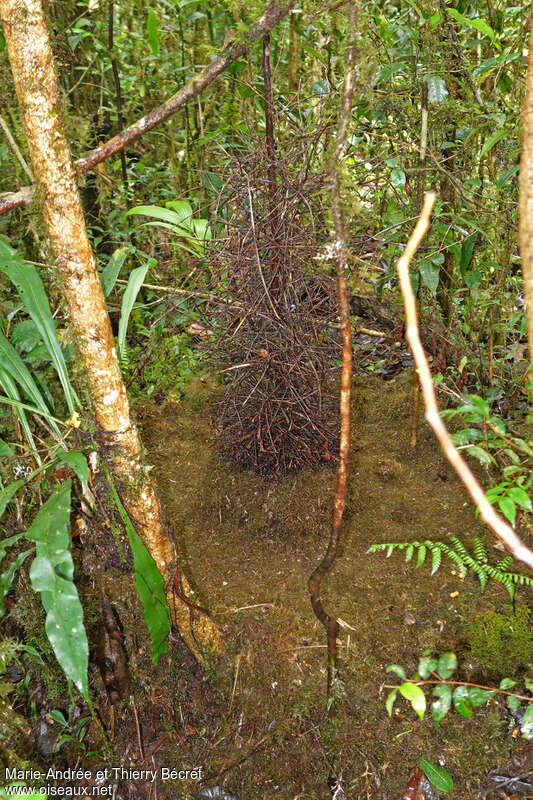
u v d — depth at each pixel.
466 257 2.07
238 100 2.91
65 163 1.24
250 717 1.72
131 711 1.78
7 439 2.09
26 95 1.19
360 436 2.47
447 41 2.07
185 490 2.24
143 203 3.05
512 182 2.08
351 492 2.17
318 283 1.88
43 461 1.95
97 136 2.88
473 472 2.24
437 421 0.69
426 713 1.62
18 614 1.85
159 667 1.80
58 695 1.84
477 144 2.31
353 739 1.63
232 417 2.17
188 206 2.22
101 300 1.35
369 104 1.99
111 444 1.44
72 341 1.38
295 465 2.17
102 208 2.89
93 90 3.24
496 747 1.58
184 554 2.02
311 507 2.08
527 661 1.67
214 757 1.71
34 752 1.77
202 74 1.35
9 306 2.00
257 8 1.39
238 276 1.84
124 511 1.43
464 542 1.98
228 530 2.10
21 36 1.15
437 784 1.54
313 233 1.78
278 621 1.78
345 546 2.01
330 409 2.17
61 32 2.52
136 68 3.37
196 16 2.82
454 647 1.70
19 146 2.24
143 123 1.32
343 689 1.65
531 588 1.83
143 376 2.81
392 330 2.99
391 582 1.87
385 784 1.59
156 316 2.76
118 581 1.90
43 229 1.31
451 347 2.66
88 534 1.77
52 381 2.26
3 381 1.58
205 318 2.14
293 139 1.83
